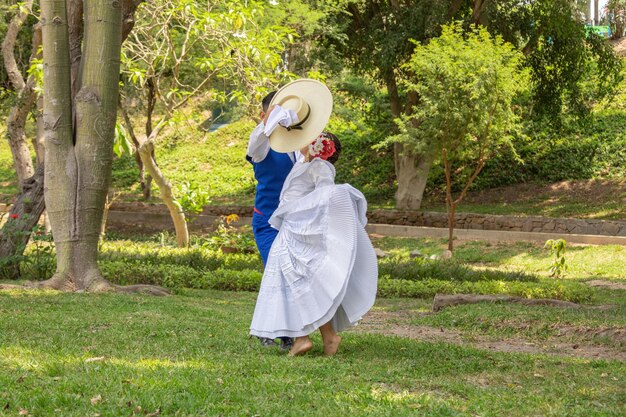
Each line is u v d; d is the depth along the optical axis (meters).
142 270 13.24
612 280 16.61
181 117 18.50
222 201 29.55
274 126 5.19
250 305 10.22
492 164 28.42
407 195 26.03
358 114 25.81
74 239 10.07
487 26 23.56
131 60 16.67
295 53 23.44
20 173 18.31
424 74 19.69
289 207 5.26
